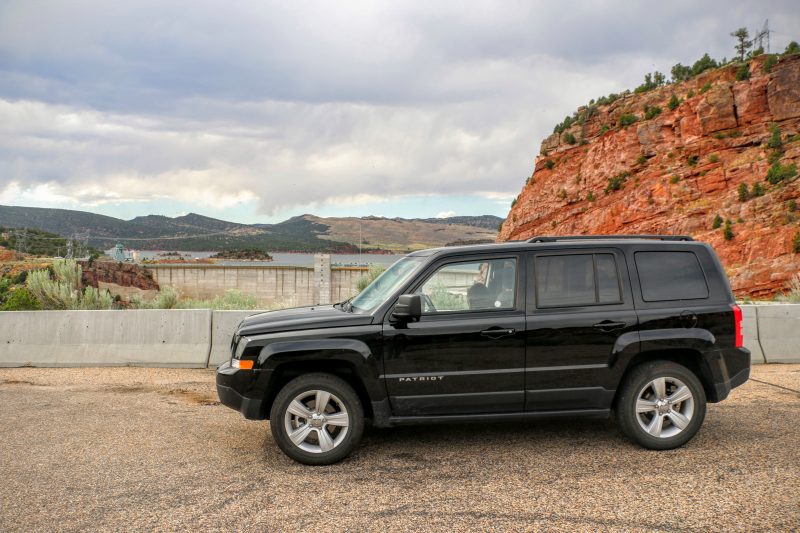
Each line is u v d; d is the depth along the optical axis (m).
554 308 5.34
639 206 102.88
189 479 4.67
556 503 4.10
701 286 5.57
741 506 3.99
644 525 3.72
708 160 94.69
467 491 4.36
